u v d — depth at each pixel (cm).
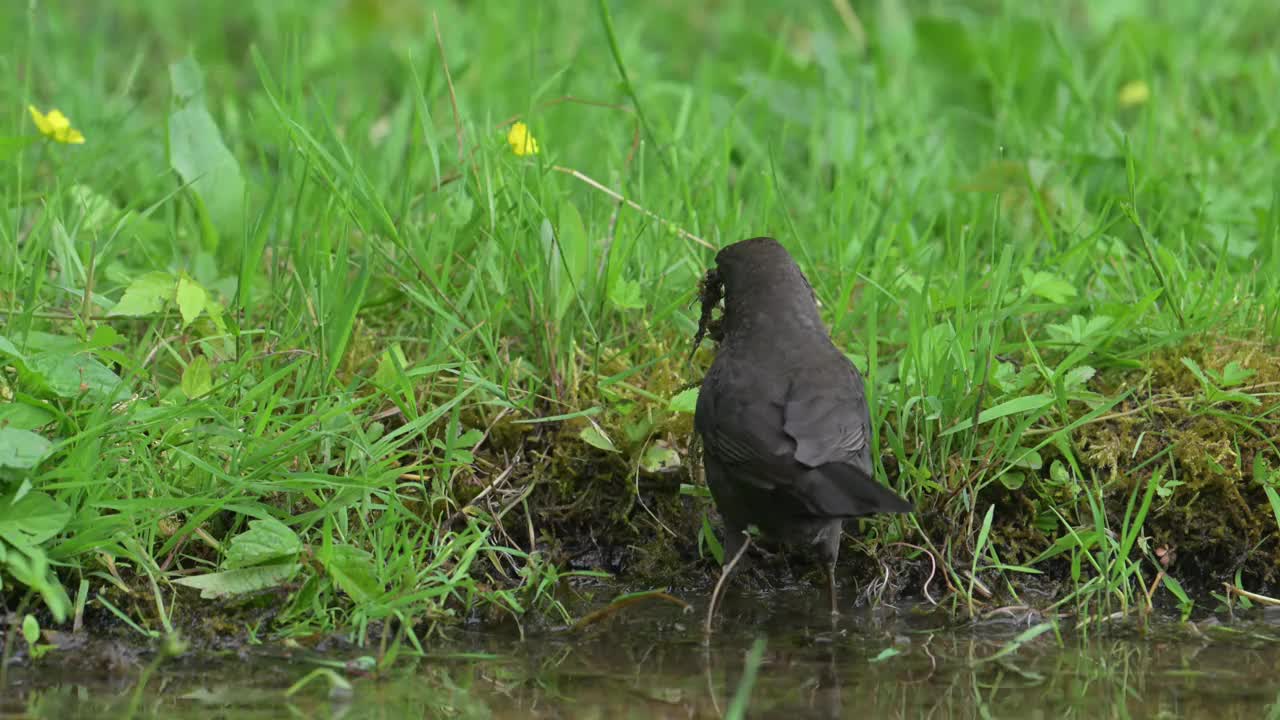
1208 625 792
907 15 1861
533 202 954
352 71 1634
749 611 819
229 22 1856
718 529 886
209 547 791
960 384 883
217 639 729
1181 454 885
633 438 893
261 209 1134
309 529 809
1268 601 829
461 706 650
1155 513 879
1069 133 1294
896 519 859
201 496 787
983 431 895
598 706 653
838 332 973
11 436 725
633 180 1196
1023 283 1041
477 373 908
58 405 802
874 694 673
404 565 779
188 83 1102
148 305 877
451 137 1292
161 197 1189
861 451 810
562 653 734
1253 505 887
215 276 1048
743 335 858
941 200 1229
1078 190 1231
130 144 1268
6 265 960
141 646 717
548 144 1273
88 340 815
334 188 948
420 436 890
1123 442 897
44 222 988
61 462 770
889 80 1478
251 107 1459
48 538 729
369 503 799
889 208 1159
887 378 932
